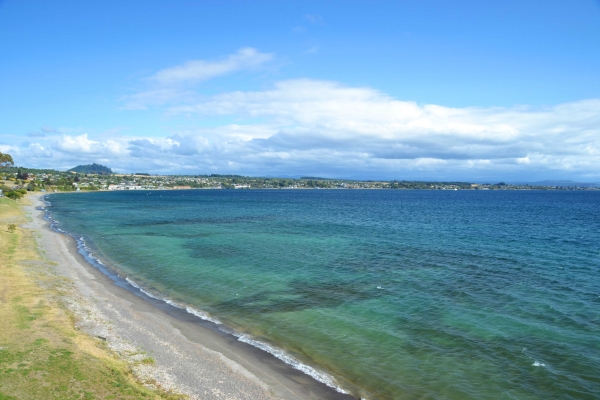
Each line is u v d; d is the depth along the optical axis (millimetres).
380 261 41438
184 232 64750
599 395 16359
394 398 16438
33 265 36719
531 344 21047
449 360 19500
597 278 33969
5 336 19000
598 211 113438
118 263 41062
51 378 15258
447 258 42875
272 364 19156
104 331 21797
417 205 146875
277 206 137250
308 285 32500
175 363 18672
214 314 26094
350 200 191000
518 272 36312
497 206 140125
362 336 22359
